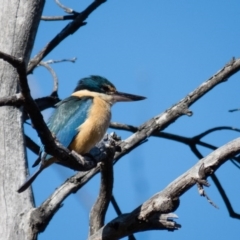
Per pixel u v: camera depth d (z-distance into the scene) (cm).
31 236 958
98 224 1006
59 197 983
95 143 1191
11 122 1030
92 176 1040
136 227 930
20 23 1095
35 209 968
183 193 890
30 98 766
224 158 866
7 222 960
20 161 1010
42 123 817
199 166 877
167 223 911
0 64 1051
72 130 1170
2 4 1105
